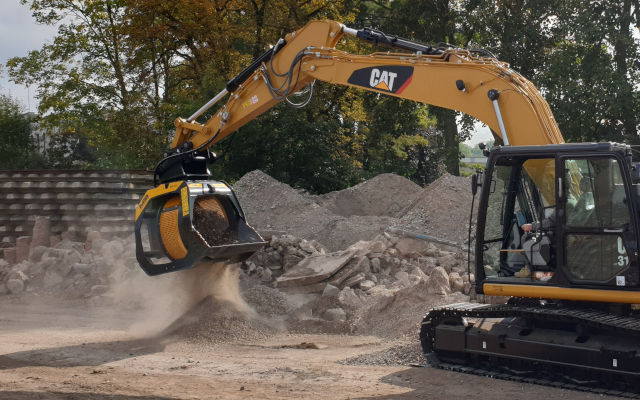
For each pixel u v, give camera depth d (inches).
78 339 437.1
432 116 1669.5
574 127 1048.2
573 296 297.9
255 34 1306.6
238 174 1170.0
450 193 740.7
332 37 432.5
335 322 473.1
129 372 338.0
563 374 303.6
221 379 321.1
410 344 384.2
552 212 313.1
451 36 1225.4
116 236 707.4
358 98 1387.8
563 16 1093.8
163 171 467.2
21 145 1531.7
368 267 571.8
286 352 398.6
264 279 603.2
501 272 330.6
